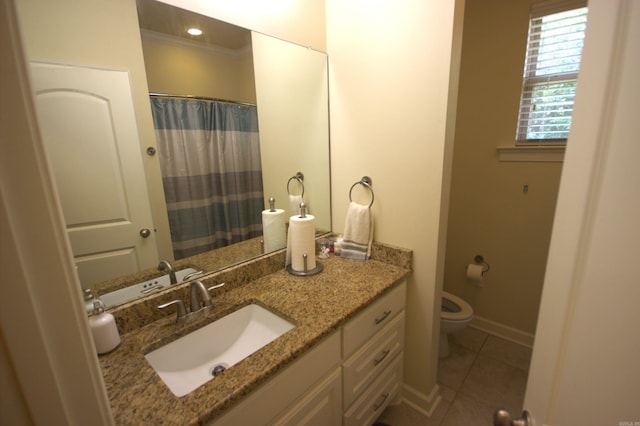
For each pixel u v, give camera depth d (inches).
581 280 16.6
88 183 34.5
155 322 38.2
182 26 40.7
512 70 69.9
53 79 31.1
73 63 32.2
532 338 77.3
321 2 56.8
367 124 55.9
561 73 64.7
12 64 10.3
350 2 53.5
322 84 59.6
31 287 11.2
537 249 72.9
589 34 15.8
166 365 34.6
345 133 60.1
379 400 51.7
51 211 11.6
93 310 32.6
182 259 44.3
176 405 25.5
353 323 41.7
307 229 51.4
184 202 44.0
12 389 11.3
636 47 13.5
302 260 52.3
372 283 48.5
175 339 35.9
